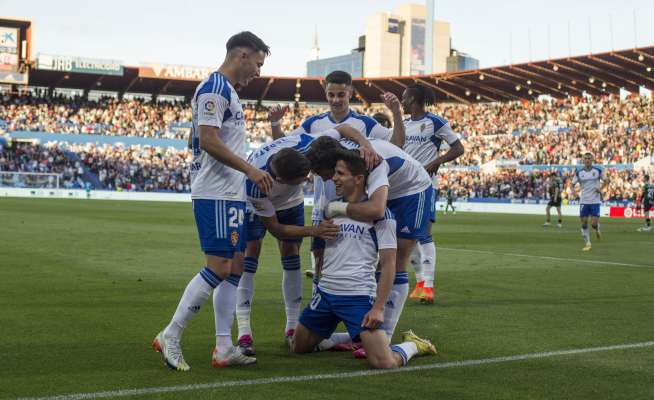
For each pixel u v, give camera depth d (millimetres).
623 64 34812
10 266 7035
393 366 3193
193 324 4320
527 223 20719
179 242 10648
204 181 3262
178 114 43281
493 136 39750
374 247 3447
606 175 32750
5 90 40125
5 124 37625
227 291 3340
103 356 3357
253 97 47406
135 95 46062
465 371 3152
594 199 12328
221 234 3225
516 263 8516
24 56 37250
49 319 4285
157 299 5184
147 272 6840
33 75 40844
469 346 3729
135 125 41406
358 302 3344
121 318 4387
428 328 4277
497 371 3150
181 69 40562
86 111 41406
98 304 4891
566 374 3092
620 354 3520
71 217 17078
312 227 3414
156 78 40500
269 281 6449
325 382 2938
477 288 6191
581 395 2746
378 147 4203
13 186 35219
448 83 42438
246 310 3674
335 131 4000
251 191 3506
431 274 5332
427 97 5984
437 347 3705
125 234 12031
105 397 2639
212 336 3965
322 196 4086
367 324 3213
